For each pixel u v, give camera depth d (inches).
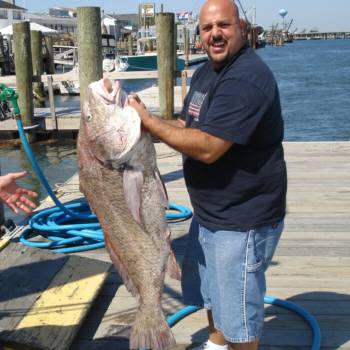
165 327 99.9
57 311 135.0
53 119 517.7
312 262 179.9
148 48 1652.3
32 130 519.2
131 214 98.4
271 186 100.8
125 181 97.3
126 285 103.8
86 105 99.7
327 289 160.9
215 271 105.2
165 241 101.4
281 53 2896.2
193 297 116.5
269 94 94.3
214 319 108.8
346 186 271.4
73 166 451.8
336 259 182.4
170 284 166.9
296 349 131.3
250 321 104.3
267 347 132.2
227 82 94.4
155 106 596.1
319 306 150.9
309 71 1555.1
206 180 102.3
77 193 265.9
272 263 179.6
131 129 95.2
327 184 275.3
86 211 231.3
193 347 132.2
